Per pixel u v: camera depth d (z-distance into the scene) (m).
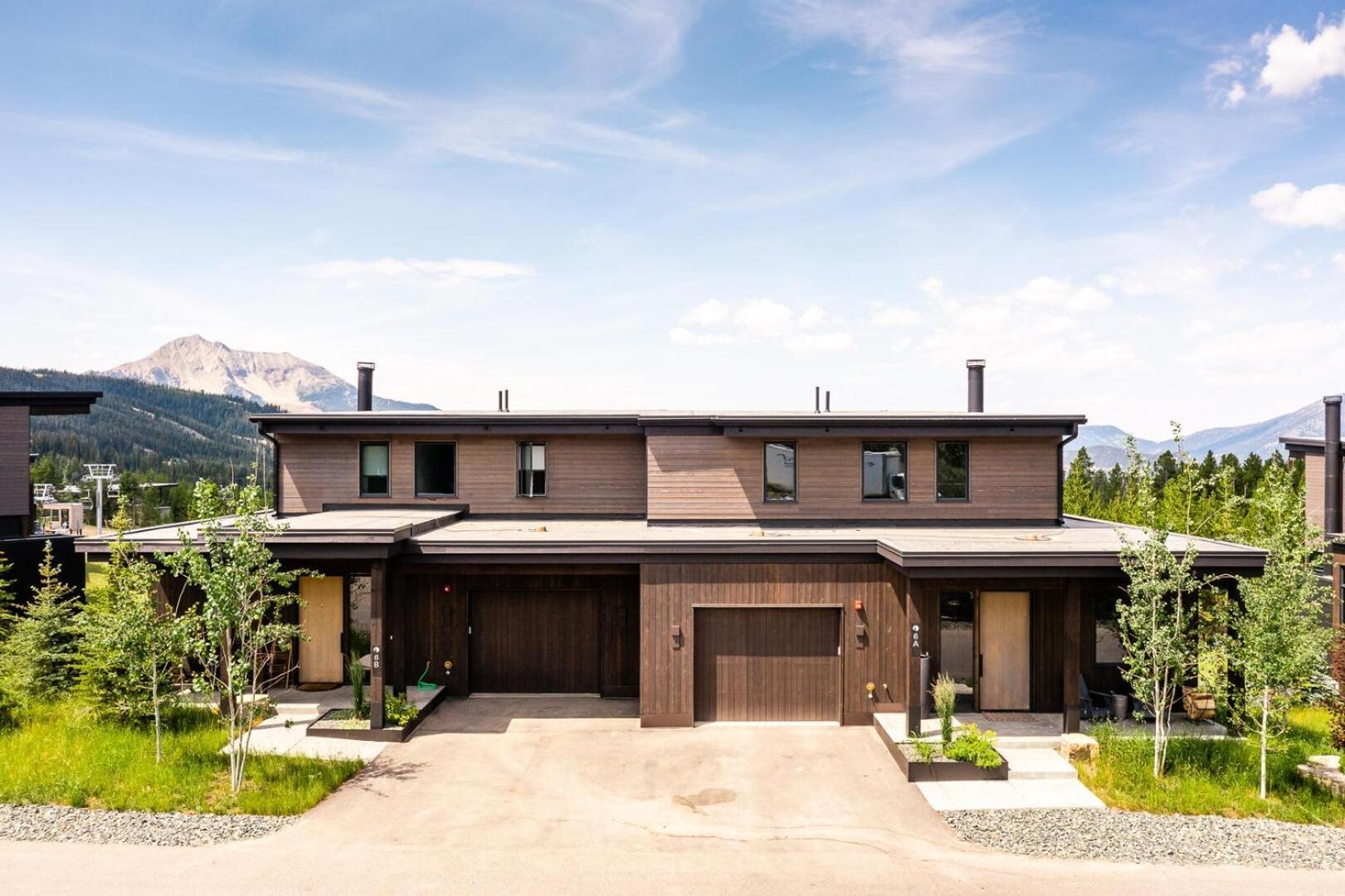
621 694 18.03
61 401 23.28
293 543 14.94
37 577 21.80
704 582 16.02
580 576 18.00
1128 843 10.89
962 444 19.69
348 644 17.81
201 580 12.27
